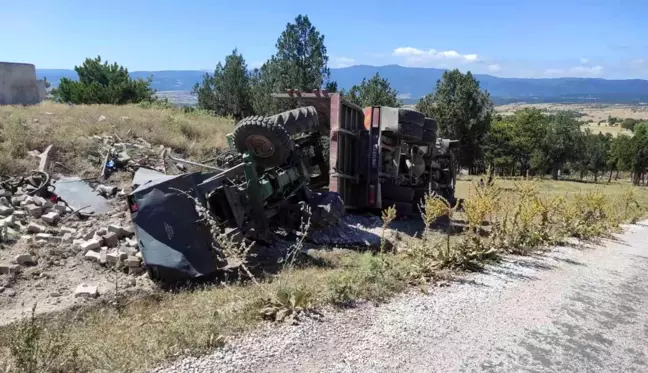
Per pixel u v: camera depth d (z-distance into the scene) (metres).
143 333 5.11
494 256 8.80
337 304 5.93
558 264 9.06
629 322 6.17
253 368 4.34
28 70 20.25
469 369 4.62
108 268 7.29
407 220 13.23
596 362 4.96
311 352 4.70
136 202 7.21
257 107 22.31
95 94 27.05
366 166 12.70
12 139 10.70
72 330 5.46
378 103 24.50
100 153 11.32
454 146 17.88
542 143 65.38
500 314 6.07
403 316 5.74
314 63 21.56
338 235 10.55
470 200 9.02
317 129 11.91
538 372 4.66
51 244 7.51
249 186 8.38
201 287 7.13
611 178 84.25
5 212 8.13
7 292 6.38
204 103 27.08
